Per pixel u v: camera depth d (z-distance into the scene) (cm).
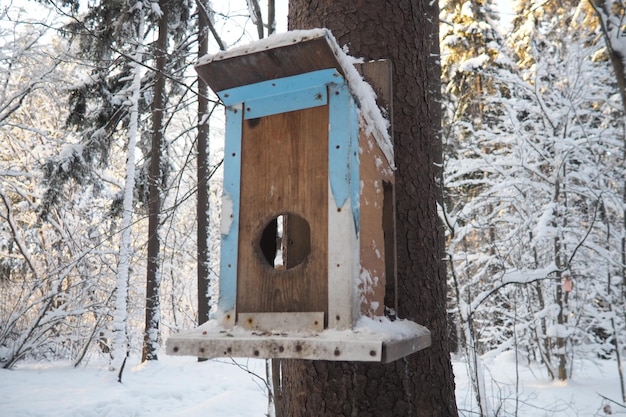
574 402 536
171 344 180
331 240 178
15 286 1201
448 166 767
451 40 1194
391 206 221
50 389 724
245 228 196
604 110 831
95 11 977
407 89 241
